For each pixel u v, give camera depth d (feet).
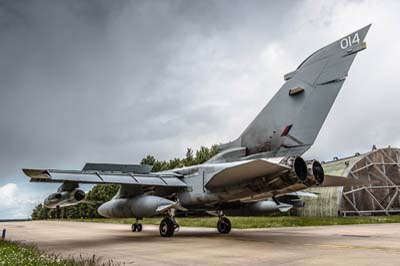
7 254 25.20
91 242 41.09
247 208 50.42
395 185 111.86
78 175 37.63
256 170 32.86
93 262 22.94
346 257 24.21
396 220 78.79
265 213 50.37
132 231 61.36
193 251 29.76
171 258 26.18
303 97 34.83
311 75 34.58
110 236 50.39
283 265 21.54
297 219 84.07
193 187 41.93
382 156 113.70
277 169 32.60
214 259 24.97
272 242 35.32
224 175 34.78
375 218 86.02
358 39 31.55
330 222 72.90
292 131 35.06
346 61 32.09
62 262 22.30
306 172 32.89
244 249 30.04
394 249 28.53
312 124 33.53
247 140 39.70
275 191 35.27
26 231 67.36
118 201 47.73
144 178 41.45
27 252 26.78
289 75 36.78
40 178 36.86
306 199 114.21
